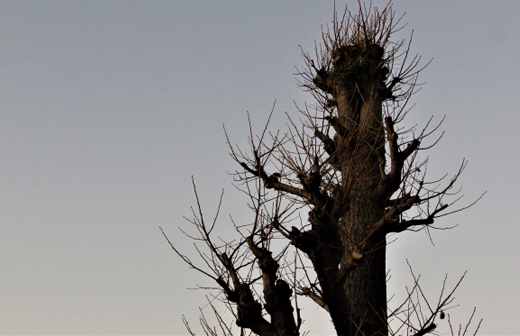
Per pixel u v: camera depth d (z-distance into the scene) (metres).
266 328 8.38
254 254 8.66
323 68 11.91
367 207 9.73
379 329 9.09
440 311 7.79
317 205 8.98
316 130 10.32
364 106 10.73
